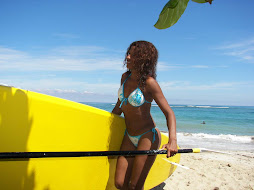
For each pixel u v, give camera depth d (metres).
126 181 2.41
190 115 29.00
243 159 5.66
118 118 2.57
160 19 1.06
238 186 3.78
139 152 2.01
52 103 2.10
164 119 18.64
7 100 1.92
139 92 2.21
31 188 2.08
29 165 2.06
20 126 1.98
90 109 2.33
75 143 2.26
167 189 3.55
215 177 4.14
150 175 3.14
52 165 2.16
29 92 2.03
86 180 2.38
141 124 2.31
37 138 2.06
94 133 2.37
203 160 5.29
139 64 2.20
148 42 2.28
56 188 2.21
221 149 7.29
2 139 1.91
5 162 1.96
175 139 2.02
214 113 35.56
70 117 2.21
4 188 1.98
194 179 4.00
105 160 2.50
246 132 12.91
